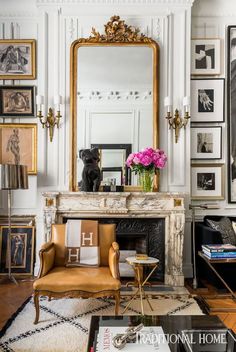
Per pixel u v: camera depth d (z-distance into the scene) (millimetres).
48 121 3826
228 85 4062
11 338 2289
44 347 2162
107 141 3898
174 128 3867
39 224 3842
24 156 4082
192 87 4066
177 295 3223
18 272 3869
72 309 2840
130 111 3904
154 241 3746
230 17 4074
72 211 3646
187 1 3861
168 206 3656
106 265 2938
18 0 4039
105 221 3732
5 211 4086
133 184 3873
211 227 3533
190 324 1739
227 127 4066
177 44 3906
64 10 3883
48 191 3812
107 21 3916
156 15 3895
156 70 3865
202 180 4066
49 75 3887
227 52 4078
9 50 4066
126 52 3918
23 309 2826
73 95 3869
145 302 3020
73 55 3871
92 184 3719
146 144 3889
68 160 3867
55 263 2910
